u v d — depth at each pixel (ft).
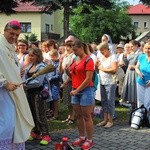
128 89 27.73
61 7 83.76
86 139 19.02
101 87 23.72
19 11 140.67
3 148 14.02
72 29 142.72
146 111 23.72
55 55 25.09
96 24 140.77
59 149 16.42
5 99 14.01
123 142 20.24
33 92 19.13
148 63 24.04
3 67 13.88
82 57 18.10
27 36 122.42
